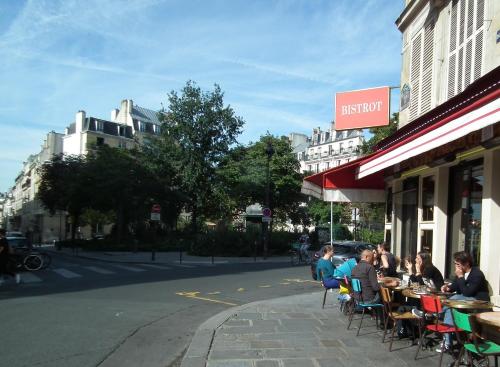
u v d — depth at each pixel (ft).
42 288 44.29
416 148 21.85
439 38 30.68
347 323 27.45
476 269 21.17
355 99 37.96
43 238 238.27
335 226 151.33
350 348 21.61
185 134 136.46
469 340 18.26
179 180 138.72
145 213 132.26
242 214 149.89
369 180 38.24
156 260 89.45
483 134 21.65
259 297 41.19
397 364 19.04
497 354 15.40
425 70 32.86
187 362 19.43
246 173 139.54
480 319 15.35
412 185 33.83
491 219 21.98
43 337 24.12
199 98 137.69
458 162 26.50
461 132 17.78
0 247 47.96
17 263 63.10
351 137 291.79
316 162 319.27
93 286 46.09
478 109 16.87
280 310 32.04
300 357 20.08
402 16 36.88
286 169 144.77
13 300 36.29
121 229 131.64
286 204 146.51
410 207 34.32
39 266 64.95
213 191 138.82
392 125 81.51
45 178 148.15
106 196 122.72
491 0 24.17
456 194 27.76
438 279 25.88
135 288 44.93
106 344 22.98
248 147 153.28
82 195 128.47
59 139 274.57
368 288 25.26
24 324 27.22
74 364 19.62
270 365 18.94
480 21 25.34
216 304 36.81
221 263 85.81
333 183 37.68
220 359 19.81
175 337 24.99
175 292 42.80
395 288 24.35
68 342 23.20
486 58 24.34
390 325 25.91
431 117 27.32
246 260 94.48
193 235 134.62
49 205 151.12
